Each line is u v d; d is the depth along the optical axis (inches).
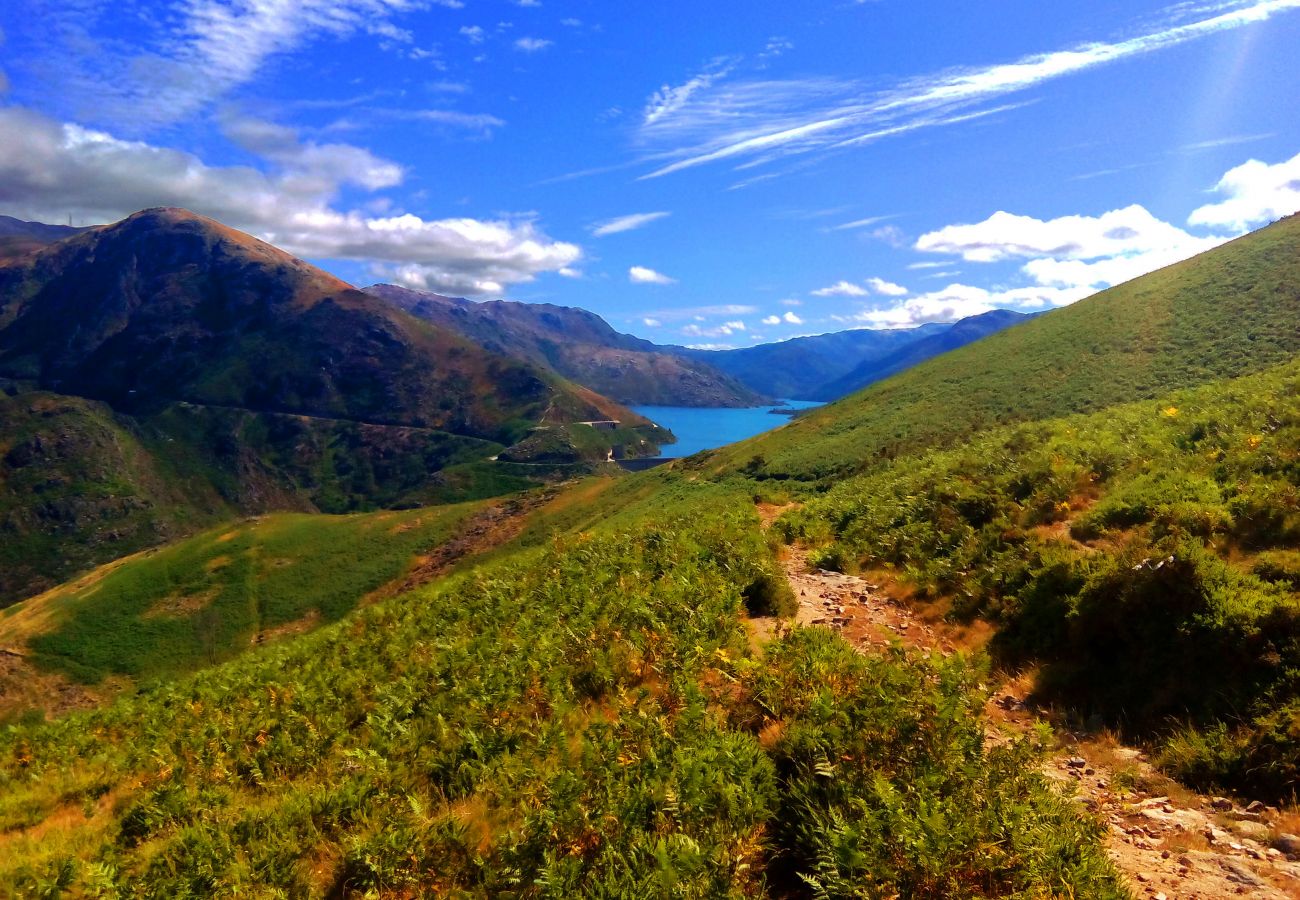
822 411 3545.8
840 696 269.0
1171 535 414.0
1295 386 657.6
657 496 2800.2
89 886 259.6
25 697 2938.0
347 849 237.9
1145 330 2217.0
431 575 3617.1
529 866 201.5
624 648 391.9
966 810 195.3
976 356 3024.1
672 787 219.5
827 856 181.6
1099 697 347.6
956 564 544.1
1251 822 236.7
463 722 343.9
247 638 3376.0
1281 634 303.6
